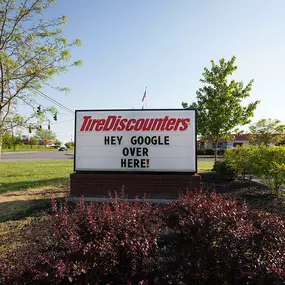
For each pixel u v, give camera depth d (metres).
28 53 7.95
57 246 2.41
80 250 2.28
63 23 8.25
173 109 7.18
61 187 9.26
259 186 8.80
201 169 15.67
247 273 2.21
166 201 6.65
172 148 7.14
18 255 2.60
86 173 7.29
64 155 39.91
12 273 2.11
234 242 2.38
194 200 3.38
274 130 23.66
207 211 2.86
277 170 6.80
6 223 5.23
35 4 7.84
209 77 14.52
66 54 8.00
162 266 2.51
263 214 3.00
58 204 6.55
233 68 14.26
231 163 10.30
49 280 2.02
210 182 10.10
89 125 7.37
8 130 8.34
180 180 6.89
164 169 7.11
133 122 7.26
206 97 14.74
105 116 7.35
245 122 14.55
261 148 8.45
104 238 2.37
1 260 2.41
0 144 8.72
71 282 2.07
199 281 2.36
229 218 2.67
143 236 2.60
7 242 4.09
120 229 2.55
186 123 7.14
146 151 7.19
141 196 6.93
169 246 3.08
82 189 7.12
